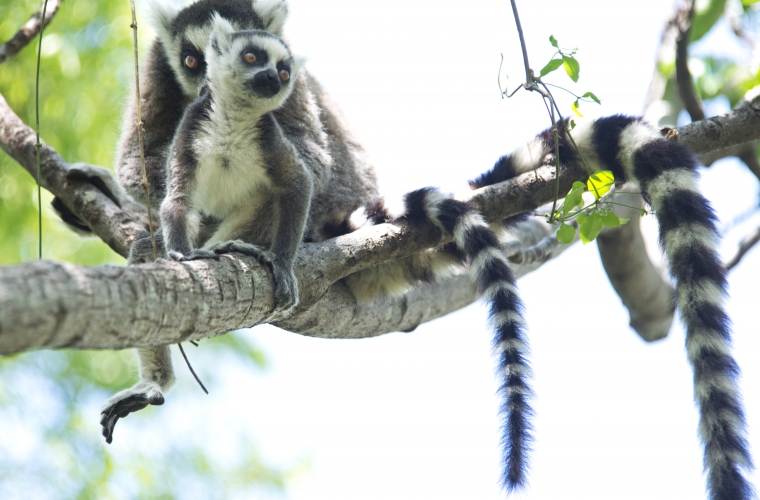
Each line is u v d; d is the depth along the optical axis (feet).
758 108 29.55
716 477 22.36
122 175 41.91
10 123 38.99
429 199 30.07
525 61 26.35
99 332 16.72
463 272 37.52
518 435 25.31
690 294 25.53
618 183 29.55
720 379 23.84
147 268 19.34
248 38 33.63
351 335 34.37
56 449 48.24
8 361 50.19
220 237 33.27
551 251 41.57
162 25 43.98
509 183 29.78
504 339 27.48
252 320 23.31
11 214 50.52
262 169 31.53
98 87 50.11
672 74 46.88
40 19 38.99
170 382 33.73
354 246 28.63
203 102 32.37
